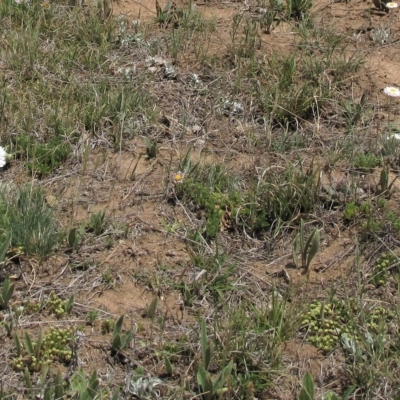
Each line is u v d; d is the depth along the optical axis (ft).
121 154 8.10
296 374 6.43
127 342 6.48
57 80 8.77
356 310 6.80
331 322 6.68
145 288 6.95
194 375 6.34
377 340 6.45
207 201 7.54
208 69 9.14
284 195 7.48
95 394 6.11
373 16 10.07
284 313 6.69
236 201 7.54
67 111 8.27
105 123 8.37
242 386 6.26
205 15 10.04
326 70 9.09
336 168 7.98
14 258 7.03
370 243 7.32
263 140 8.27
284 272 7.10
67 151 7.99
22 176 7.79
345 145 8.16
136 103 8.53
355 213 7.49
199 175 7.80
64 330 6.54
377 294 6.97
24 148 8.02
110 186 7.78
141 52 9.30
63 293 6.86
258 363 6.38
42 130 8.17
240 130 8.39
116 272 7.04
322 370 6.45
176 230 7.39
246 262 7.19
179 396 6.19
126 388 6.24
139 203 7.63
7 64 8.91
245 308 6.73
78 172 7.89
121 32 9.50
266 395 6.30
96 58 9.07
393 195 7.72
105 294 6.89
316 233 7.04
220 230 7.40
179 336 6.59
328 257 7.24
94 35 9.39
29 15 9.61
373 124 8.50
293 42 9.59
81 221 7.40
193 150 8.20
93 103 8.40
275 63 9.01
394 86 8.99
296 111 8.51
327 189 7.67
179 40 9.36
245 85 8.90
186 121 8.50
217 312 6.76
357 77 9.05
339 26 9.88
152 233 7.37
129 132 8.29
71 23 9.55
